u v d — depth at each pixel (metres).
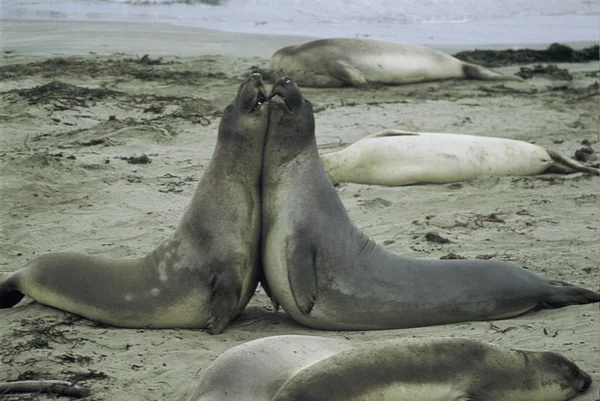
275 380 15.20
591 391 17.42
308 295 21.81
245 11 87.44
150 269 22.66
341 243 22.53
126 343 21.11
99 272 22.81
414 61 58.59
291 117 22.80
